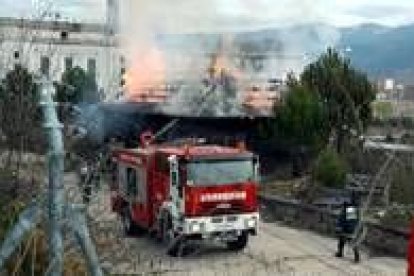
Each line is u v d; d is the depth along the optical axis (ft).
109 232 29.68
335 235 67.21
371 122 105.70
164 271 52.90
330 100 96.07
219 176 59.98
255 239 66.39
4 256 13.30
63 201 13.73
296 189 82.74
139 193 65.62
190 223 58.85
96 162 25.05
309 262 57.47
